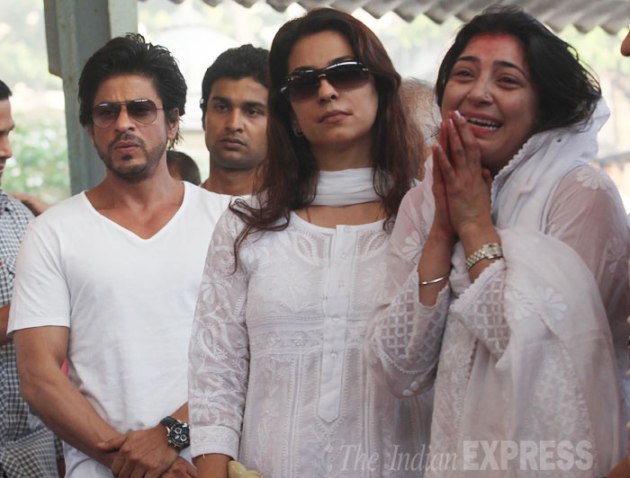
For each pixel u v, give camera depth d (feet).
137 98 17.29
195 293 16.92
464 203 11.95
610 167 40.45
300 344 13.34
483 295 11.57
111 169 17.31
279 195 14.07
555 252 11.43
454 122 11.93
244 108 20.63
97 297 16.63
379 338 12.41
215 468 13.46
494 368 11.48
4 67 40.29
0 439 18.42
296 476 13.05
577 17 27.91
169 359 16.58
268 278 13.62
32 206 23.03
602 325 11.27
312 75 13.74
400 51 37.93
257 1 25.68
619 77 40.42
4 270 19.12
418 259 12.68
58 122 40.60
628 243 11.81
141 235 17.07
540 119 12.26
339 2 25.89
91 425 16.14
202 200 17.70
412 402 13.25
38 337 16.57
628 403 12.02
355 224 13.89
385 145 14.15
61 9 22.09
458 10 26.76
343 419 13.14
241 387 13.98
